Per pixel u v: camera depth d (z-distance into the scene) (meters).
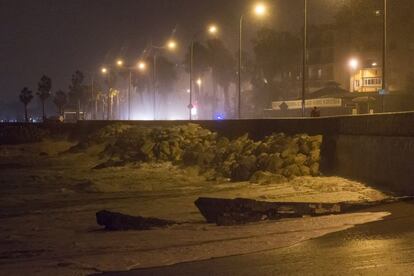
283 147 30.12
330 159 28.02
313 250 11.20
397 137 20.05
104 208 22.58
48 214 21.56
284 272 9.63
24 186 32.66
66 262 11.41
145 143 46.12
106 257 11.80
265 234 13.57
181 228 16.05
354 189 21.61
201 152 39.09
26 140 75.44
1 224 19.22
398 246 11.06
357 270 9.46
